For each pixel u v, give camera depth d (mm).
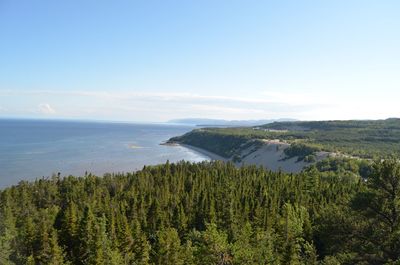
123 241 69188
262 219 78500
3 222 79188
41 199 117438
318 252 60844
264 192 102375
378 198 29234
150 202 98062
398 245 27406
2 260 61438
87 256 68938
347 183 120438
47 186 124312
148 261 68500
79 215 87062
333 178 131000
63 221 79688
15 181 162000
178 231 82938
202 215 90312
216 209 91312
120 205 97125
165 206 99875
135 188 119188
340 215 31531
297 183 114250
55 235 68375
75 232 76250
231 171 146625
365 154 188125
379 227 29156
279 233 67250
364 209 29750
